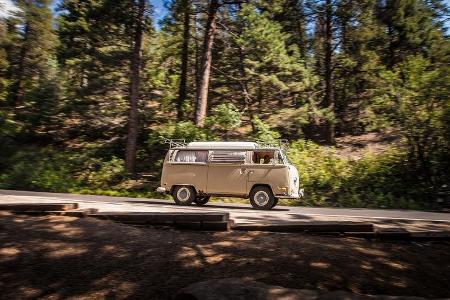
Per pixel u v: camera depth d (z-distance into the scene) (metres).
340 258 5.39
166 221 6.89
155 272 4.95
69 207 7.48
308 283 4.66
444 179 18.02
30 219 6.83
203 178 12.92
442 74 17.45
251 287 4.09
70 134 31.70
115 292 4.56
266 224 6.84
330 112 26.14
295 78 24.78
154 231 6.52
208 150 13.12
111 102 28.17
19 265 5.09
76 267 5.08
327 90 27.92
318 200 17.80
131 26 24.09
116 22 24.30
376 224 8.14
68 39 36.84
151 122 29.03
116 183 21.98
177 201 13.20
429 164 18.45
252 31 23.31
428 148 18.58
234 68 26.59
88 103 28.17
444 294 4.88
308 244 5.90
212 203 15.27
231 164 12.73
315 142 27.03
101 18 24.98
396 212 12.30
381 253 5.79
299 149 22.75
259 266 5.03
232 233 6.52
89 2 28.30
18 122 32.00
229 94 28.44
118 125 29.59
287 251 5.55
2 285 4.68
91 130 31.39
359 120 27.94
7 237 5.84
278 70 24.36
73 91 29.39
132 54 25.77
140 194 19.33
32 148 27.86
